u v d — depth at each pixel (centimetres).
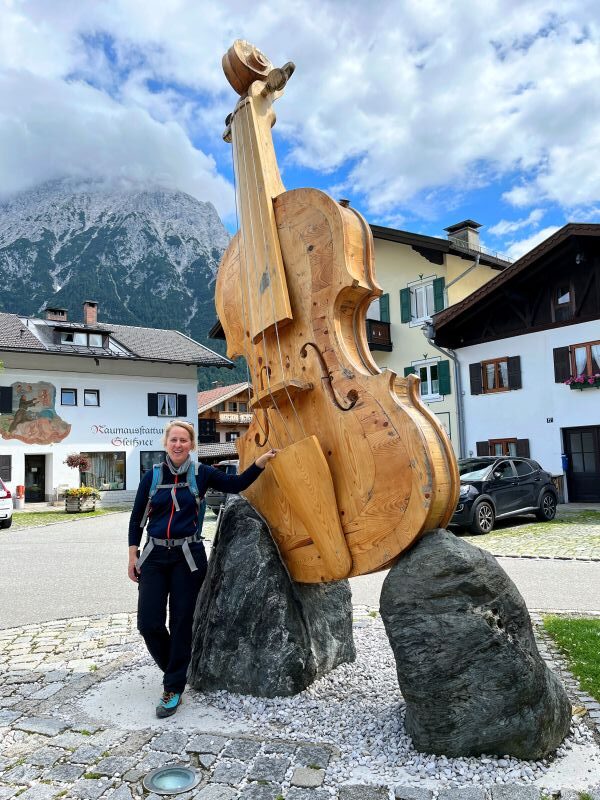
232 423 4472
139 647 483
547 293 1941
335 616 411
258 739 303
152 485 356
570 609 598
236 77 412
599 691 361
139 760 283
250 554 368
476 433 2119
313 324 356
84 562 1022
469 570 283
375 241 2616
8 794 256
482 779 259
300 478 343
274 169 398
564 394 1889
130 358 2977
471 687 274
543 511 1373
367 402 323
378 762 276
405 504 302
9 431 2688
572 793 247
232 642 362
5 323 3039
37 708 354
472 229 2681
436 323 2098
